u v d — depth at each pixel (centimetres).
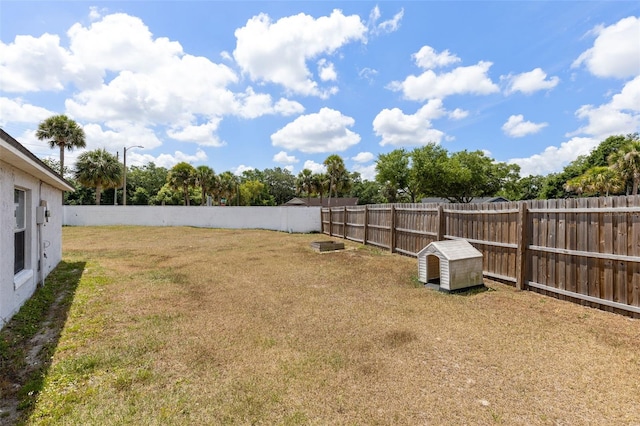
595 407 226
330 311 450
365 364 296
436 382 263
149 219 2100
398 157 2892
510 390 250
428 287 577
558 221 478
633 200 379
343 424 211
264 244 1221
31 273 511
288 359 306
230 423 212
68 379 266
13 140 328
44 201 597
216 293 545
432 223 785
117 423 211
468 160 2572
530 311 433
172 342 344
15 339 346
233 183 4209
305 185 4059
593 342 331
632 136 3628
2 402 234
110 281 622
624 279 394
